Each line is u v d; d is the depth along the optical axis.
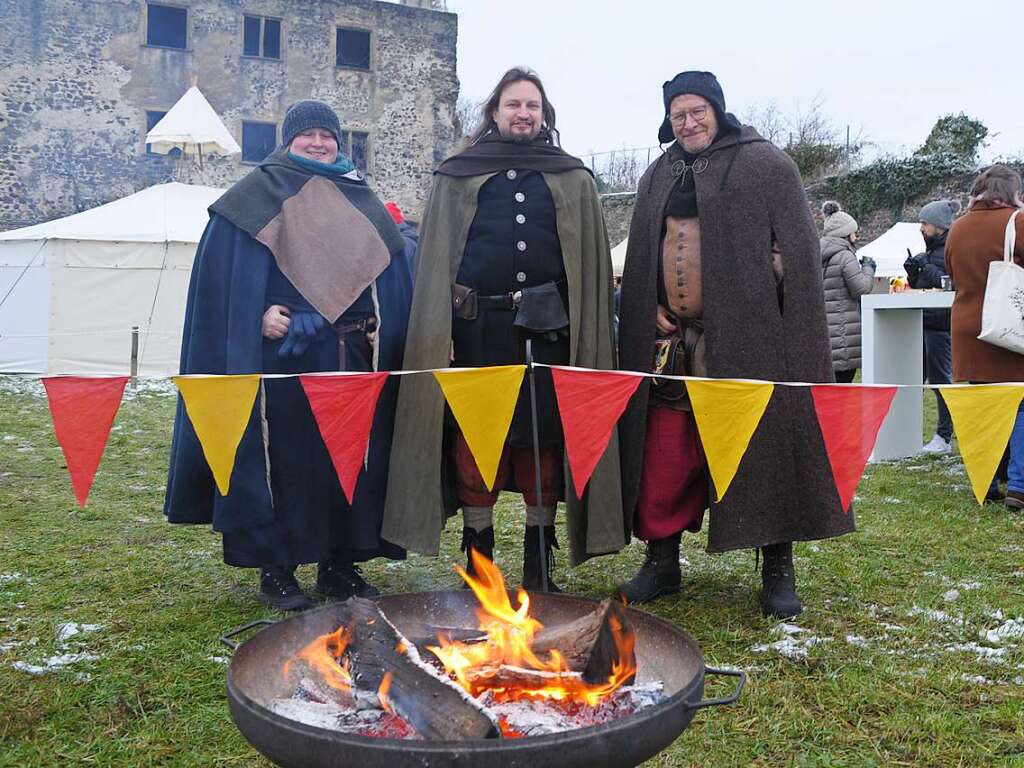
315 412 2.55
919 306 6.39
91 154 22.95
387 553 3.51
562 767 1.50
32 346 13.17
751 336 3.22
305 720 1.77
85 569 4.02
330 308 3.31
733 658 2.94
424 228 3.45
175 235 13.59
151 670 2.85
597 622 1.89
